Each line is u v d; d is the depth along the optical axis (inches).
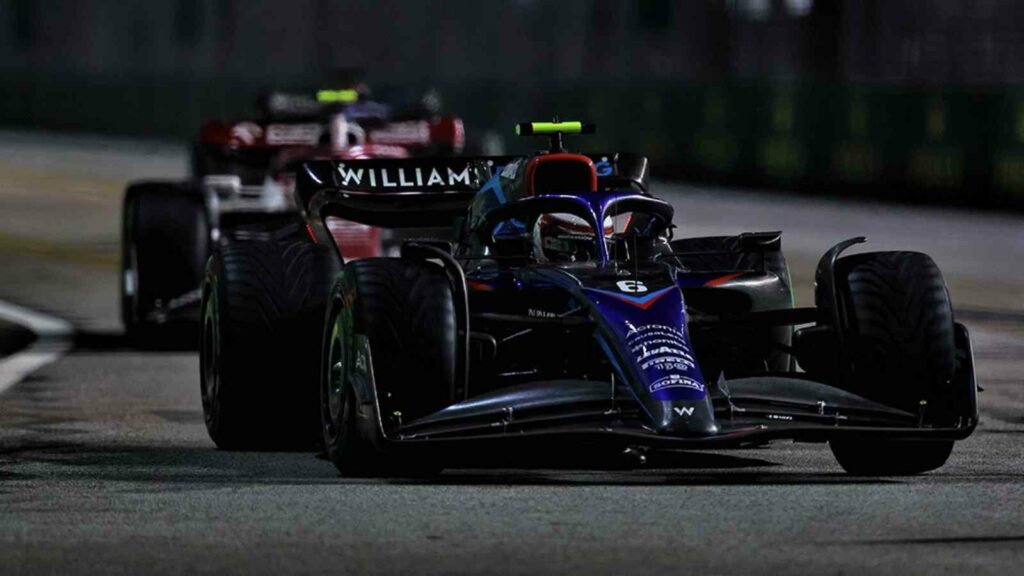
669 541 912.9
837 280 1152.8
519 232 1264.8
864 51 6491.1
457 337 1103.6
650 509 1003.9
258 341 1275.8
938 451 1147.3
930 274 1143.0
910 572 842.8
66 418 1493.6
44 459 1253.1
